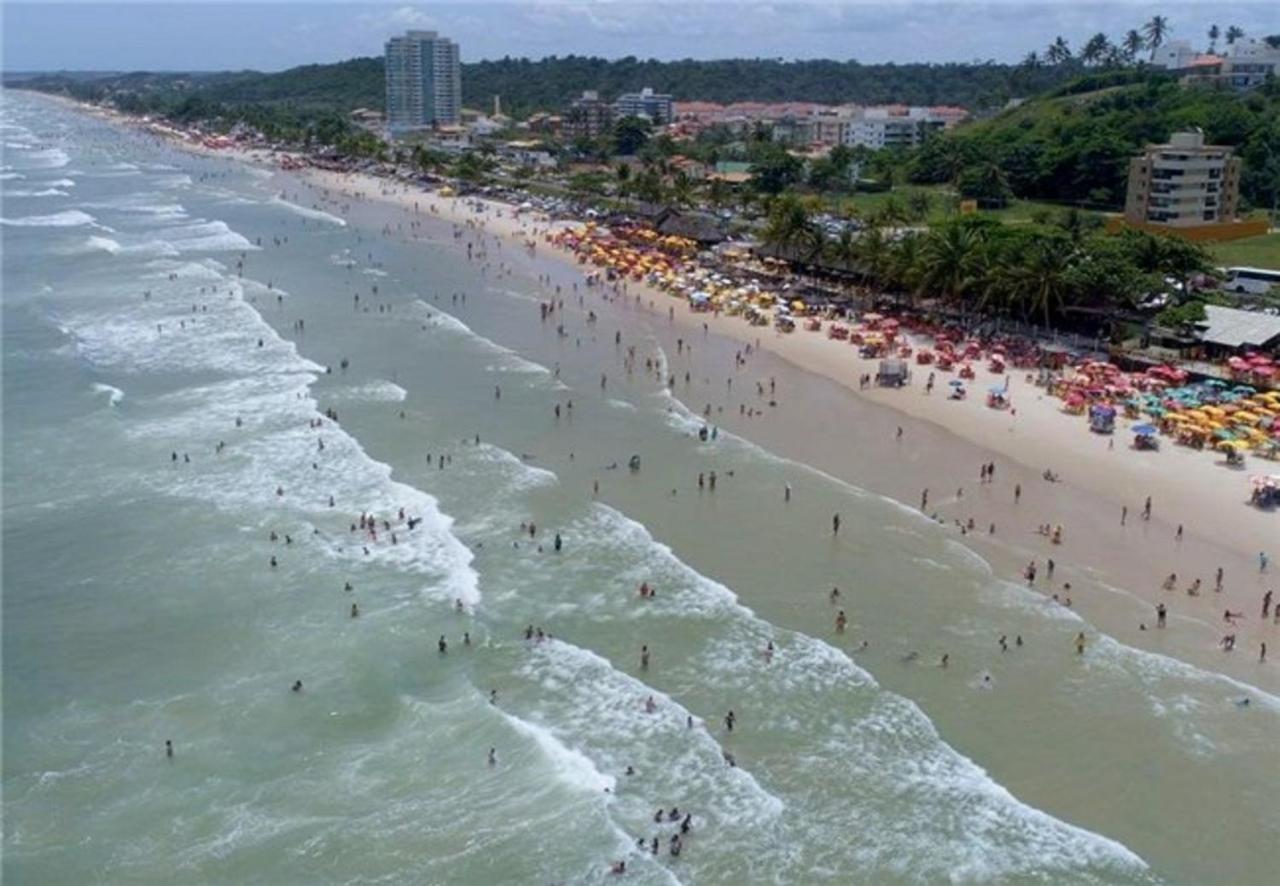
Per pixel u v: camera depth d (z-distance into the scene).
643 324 111.62
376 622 53.91
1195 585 56.78
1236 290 117.00
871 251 115.56
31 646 51.97
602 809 41.22
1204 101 196.25
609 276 134.38
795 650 51.41
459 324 109.62
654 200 181.25
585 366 96.12
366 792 42.47
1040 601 55.59
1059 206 179.25
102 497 67.44
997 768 43.78
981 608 54.97
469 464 72.81
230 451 74.44
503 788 42.50
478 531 63.28
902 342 102.50
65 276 129.62
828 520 64.75
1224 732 45.69
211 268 135.62
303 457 73.50
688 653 51.38
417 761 44.16
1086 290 98.38
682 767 43.75
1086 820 41.06
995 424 81.12
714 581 57.62
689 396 88.06
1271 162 170.25
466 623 53.81
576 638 52.62
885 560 59.94
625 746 45.00
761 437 78.88
